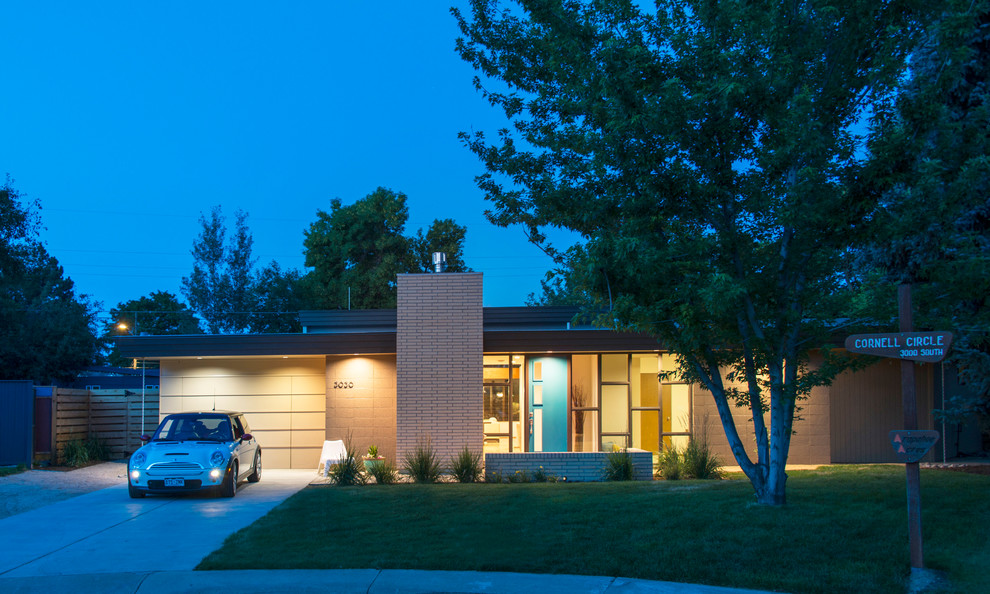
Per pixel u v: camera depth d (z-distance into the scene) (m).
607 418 19.03
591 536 9.68
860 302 10.79
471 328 17.56
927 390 18.83
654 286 10.66
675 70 10.50
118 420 21.55
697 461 16.44
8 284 34.59
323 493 14.04
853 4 9.82
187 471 13.84
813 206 9.77
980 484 12.63
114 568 8.53
